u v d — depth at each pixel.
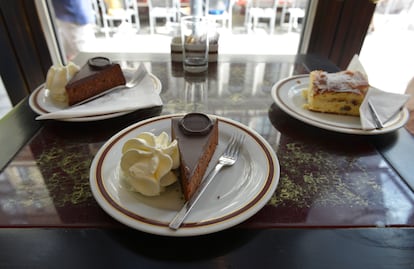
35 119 0.75
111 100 0.81
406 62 2.08
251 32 2.64
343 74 0.85
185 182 0.49
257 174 0.55
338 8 1.41
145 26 2.72
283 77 1.04
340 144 0.70
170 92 0.92
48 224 0.47
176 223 0.44
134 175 0.49
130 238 0.45
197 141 0.56
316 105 0.79
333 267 0.42
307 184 0.57
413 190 0.56
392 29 2.10
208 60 1.14
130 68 1.05
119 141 0.62
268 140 0.70
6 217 0.48
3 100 1.72
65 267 0.41
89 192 0.54
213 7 2.44
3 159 0.61
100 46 2.33
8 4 1.31
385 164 0.63
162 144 0.56
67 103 0.82
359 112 0.77
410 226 0.49
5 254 0.42
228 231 0.47
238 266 0.42
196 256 0.43
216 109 0.83
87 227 0.47
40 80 1.56
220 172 0.57
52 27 1.50
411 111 1.16
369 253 0.44
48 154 0.63
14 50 1.43
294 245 0.45
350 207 0.52
